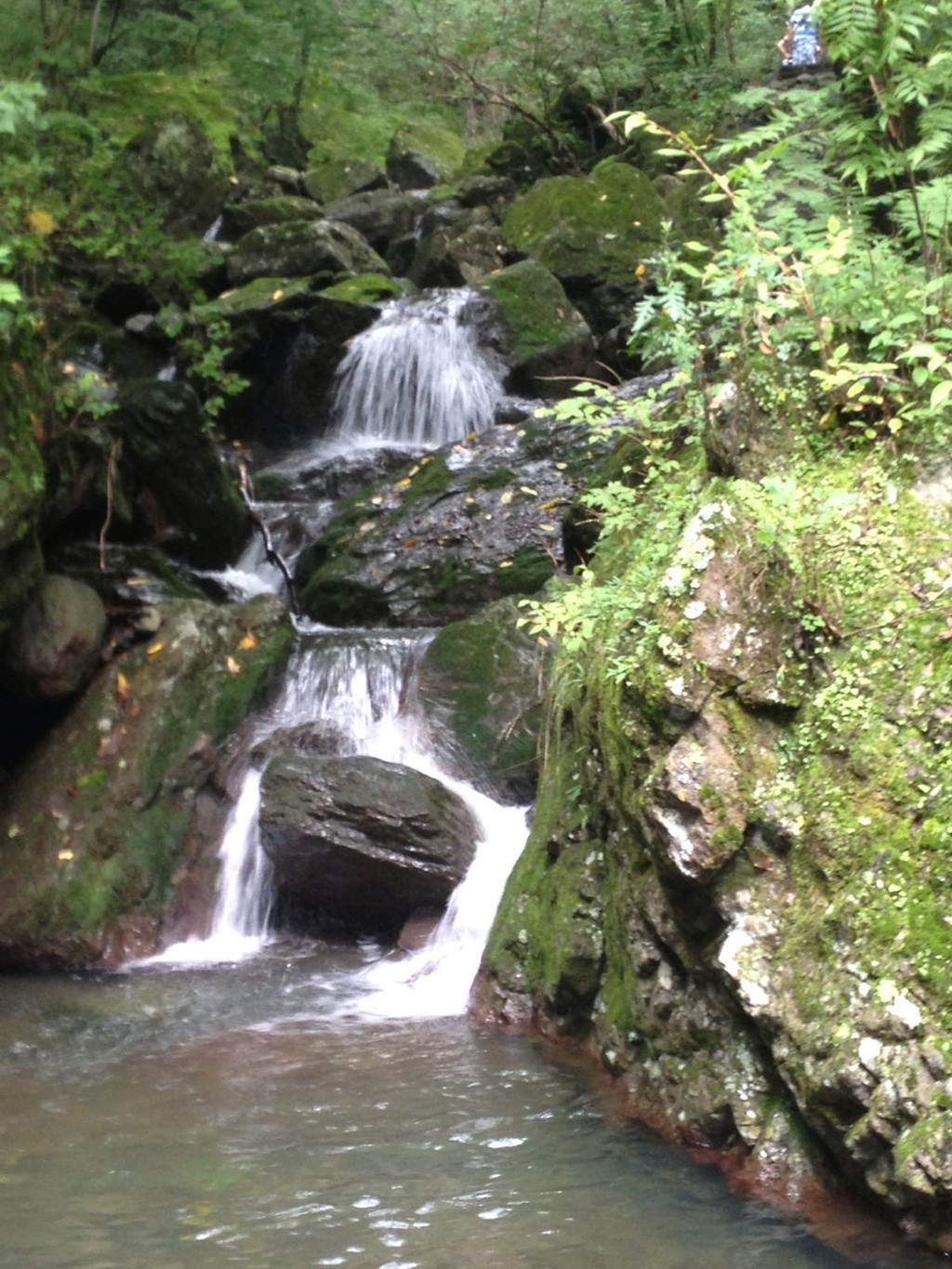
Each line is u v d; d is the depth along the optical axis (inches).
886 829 153.6
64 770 287.0
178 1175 164.9
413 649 313.4
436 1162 167.3
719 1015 168.6
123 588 339.9
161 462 377.4
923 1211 139.5
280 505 427.5
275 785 273.4
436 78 789.9
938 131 195.3
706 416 196.2
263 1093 192.4
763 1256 141.7
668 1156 167.5
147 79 630.5
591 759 207.0
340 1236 148.2
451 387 475.8
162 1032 222.5
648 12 625.6
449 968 249.9
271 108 706.2
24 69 486.3
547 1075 195.9
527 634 300.4
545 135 664.4
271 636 314.0
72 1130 179.9
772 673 165.3
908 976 143.3
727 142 208.8
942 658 160.1
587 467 378.3
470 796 285.7
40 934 265.9
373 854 263.6
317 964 263.7
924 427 177.6
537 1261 142.1
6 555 269.1
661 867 165.8
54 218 374.6
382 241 614.9
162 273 475.5
